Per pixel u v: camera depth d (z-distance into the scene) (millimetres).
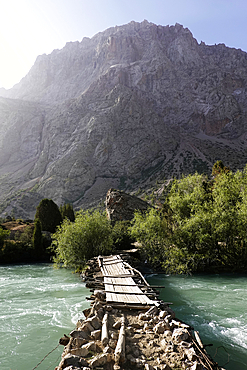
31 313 11984
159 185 185750
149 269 25266
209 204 24859
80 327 6730
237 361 7312
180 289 16609
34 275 24062
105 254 27750
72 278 21812
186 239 23359
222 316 11203
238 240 23109
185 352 5562
